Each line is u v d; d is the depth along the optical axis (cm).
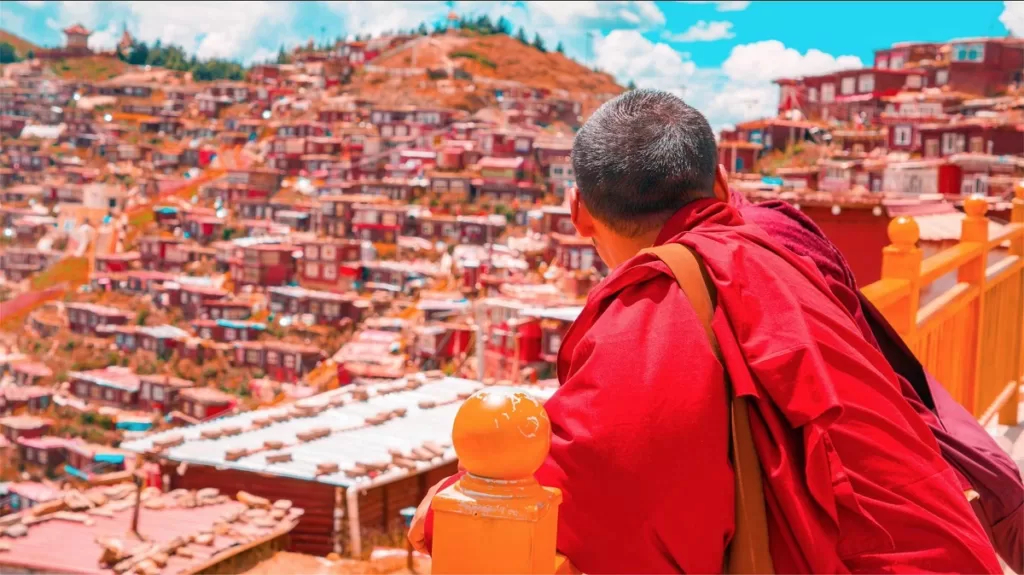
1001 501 161
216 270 6544
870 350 113
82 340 5506
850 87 5622
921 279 272
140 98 9831
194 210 7325
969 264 352
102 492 1245
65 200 7769
